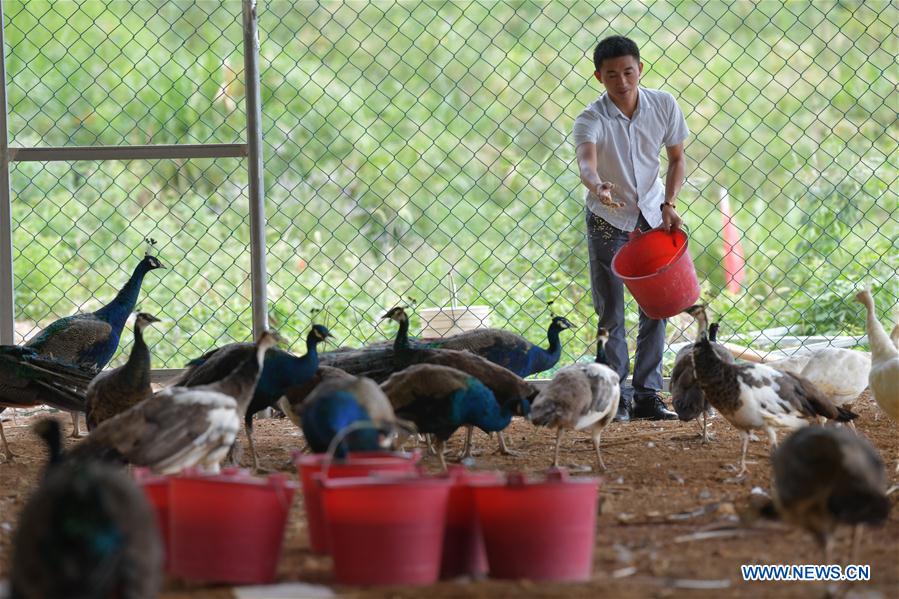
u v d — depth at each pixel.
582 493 6.68
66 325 12.36
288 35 25.28
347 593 6.42
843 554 7.19
